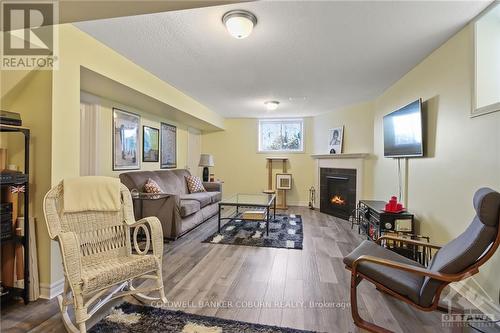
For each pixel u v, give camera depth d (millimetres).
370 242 2131
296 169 6441
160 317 1750
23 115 2033
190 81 3664
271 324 1692
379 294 2092
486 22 1988
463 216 2168
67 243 1518
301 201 6410
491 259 1807
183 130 5836
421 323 1723
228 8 1904
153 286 1986
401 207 2949
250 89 4039
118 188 2080
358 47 2543
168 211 3432
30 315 1783
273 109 5273
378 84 3744
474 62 2025
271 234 3811
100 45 2467
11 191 1933
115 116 3648
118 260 1967
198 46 2537
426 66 2775
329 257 2908
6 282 1963
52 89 2004
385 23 2096
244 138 6680
